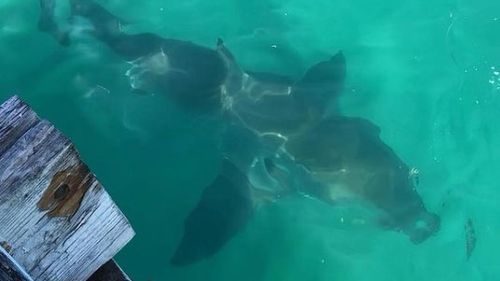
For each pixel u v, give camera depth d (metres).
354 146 2.54
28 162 1.20
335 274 2.48
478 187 2.69
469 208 2.64
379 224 2.50
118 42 2.94
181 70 2.81
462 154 2.78
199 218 2.48
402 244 2.53
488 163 2.76
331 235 2.54
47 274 1.27
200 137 2.72
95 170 2.61
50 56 2.92
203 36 3.08
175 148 2.69
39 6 3.11
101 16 3.01
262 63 2.99
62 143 1.22
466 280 2.48
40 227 1.23
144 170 2.63
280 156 2.64
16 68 2.89
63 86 2.84
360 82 2.96
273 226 2.54
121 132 2.71
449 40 3.11
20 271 1.15
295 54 3.04
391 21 3.19
